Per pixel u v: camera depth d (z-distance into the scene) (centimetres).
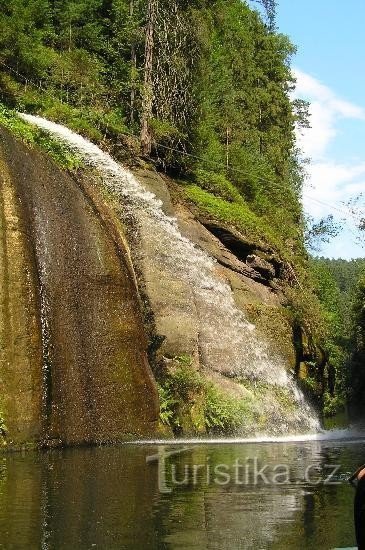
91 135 2350
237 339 2202
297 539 602
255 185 3462
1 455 1180
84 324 1524
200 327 2094
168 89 2684
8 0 2412
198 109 2870
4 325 1302
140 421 1570
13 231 1380
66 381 1411
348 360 4497
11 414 1265
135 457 1159
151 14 2581
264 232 2858
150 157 2622
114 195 2038
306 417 2459
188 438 1688
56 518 658
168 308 1955
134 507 712
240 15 4759
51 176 1605
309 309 2942
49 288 1455
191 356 1923
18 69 2414
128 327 1622
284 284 2878
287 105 4912
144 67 2627
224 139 3522
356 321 4488
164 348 1881
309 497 798
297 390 2511
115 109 2706
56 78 2539
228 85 3744
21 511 687
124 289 1653
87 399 1458
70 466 1027
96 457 1156
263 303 2509
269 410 2152
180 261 2150
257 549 568
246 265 2595
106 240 1673
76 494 779
